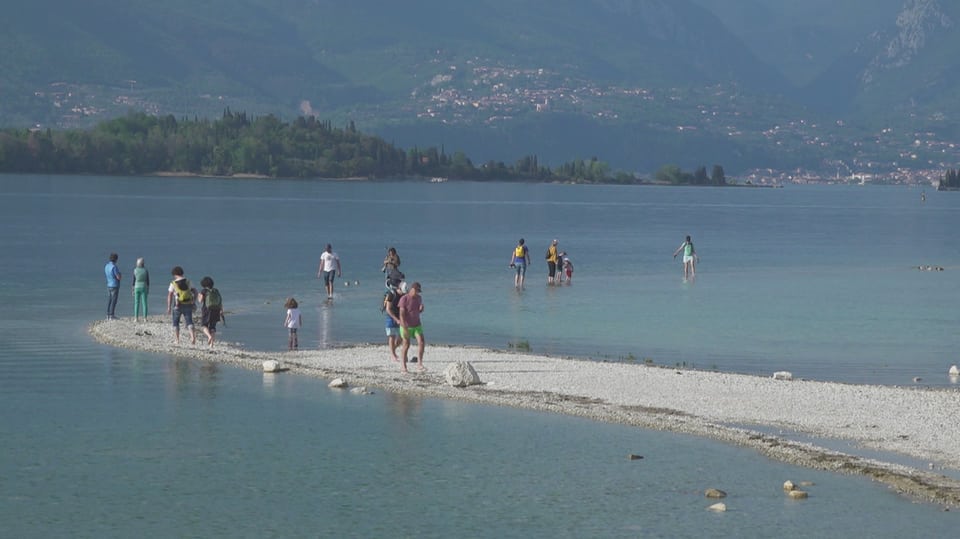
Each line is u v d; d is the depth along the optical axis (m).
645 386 47.56
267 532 30.02
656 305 80.31
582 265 118.81
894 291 92.62
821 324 70.50
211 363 53.00
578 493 33.34
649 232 194.75
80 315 70.25
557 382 48.44
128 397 45.09
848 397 45.56
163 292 85.19
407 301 50.81
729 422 41.47
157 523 30.56
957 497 32.81
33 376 49.16
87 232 162.50
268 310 74.75
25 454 36.69
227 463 35.97
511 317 72.81
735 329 67.94
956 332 67.38
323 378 49.69
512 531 30.30
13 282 91.19
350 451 37.47
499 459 36.69
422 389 46.75
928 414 42.66
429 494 33.22
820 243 167.50
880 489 33.81
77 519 30.78
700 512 31.81
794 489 33.53
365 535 29.89
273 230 178.25
